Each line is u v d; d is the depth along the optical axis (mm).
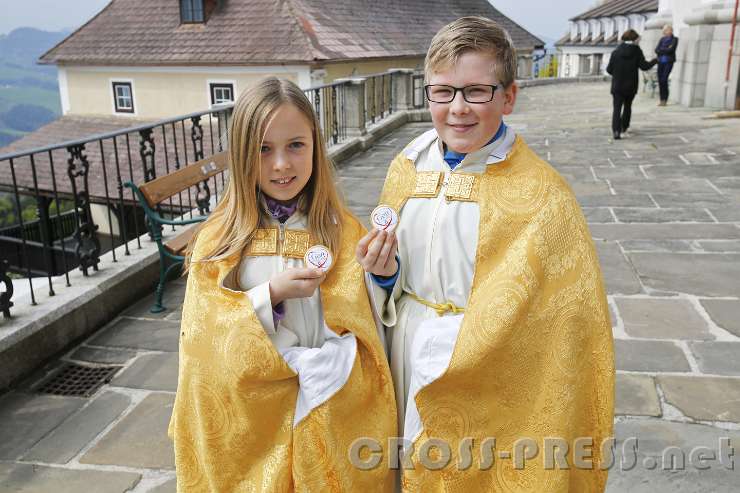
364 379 1634
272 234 1682
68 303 3635
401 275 1739
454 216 1646
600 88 20719
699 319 3779
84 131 21766
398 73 12562
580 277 1564
